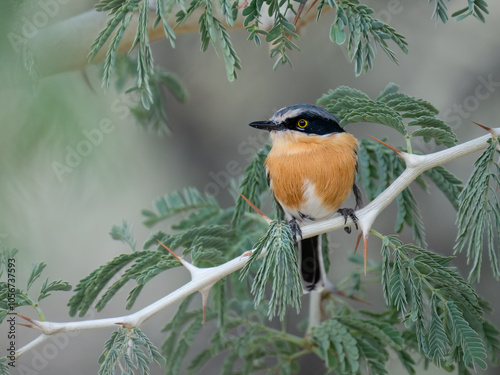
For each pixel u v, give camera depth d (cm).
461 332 668
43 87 658
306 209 907
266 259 649
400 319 883
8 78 625
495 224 643
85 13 810
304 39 1433
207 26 593
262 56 1465
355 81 1495
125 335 634
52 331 626
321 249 915
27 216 664
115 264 748
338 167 873
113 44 609
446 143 729
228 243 880
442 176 841
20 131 631
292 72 1484
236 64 584
